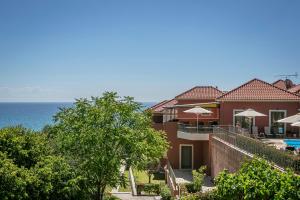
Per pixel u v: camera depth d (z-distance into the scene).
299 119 23.69
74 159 24.67
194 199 14.89
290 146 23.02
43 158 20.50
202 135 34.50
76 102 26.38
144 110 27.72
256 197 10.00
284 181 9.94
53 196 19.14
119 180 26.06
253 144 20.47
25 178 17.50
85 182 21.20
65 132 25.28
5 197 16.39
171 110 45.25
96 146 24.73
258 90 36.75
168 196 27.34
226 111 36.41
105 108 25.67
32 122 145.50
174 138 37.72
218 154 29.50
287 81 48.59
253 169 10.70
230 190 10.55
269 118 35.72
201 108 34.97
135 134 25.75
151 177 36.84
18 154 20.17
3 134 20.59
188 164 37.78
